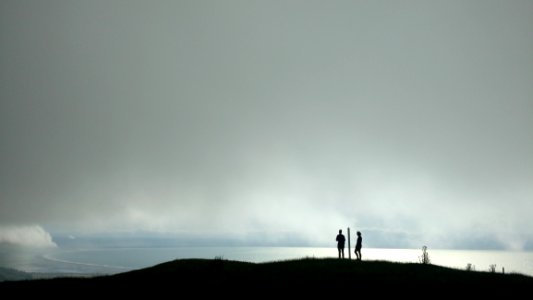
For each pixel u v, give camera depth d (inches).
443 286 1299.2
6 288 1523.1
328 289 1289.4
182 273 1590.8
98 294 1393.9
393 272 1461.6
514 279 1411.2
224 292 1326.3
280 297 1248.8
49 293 1429.6
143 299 1314.0
